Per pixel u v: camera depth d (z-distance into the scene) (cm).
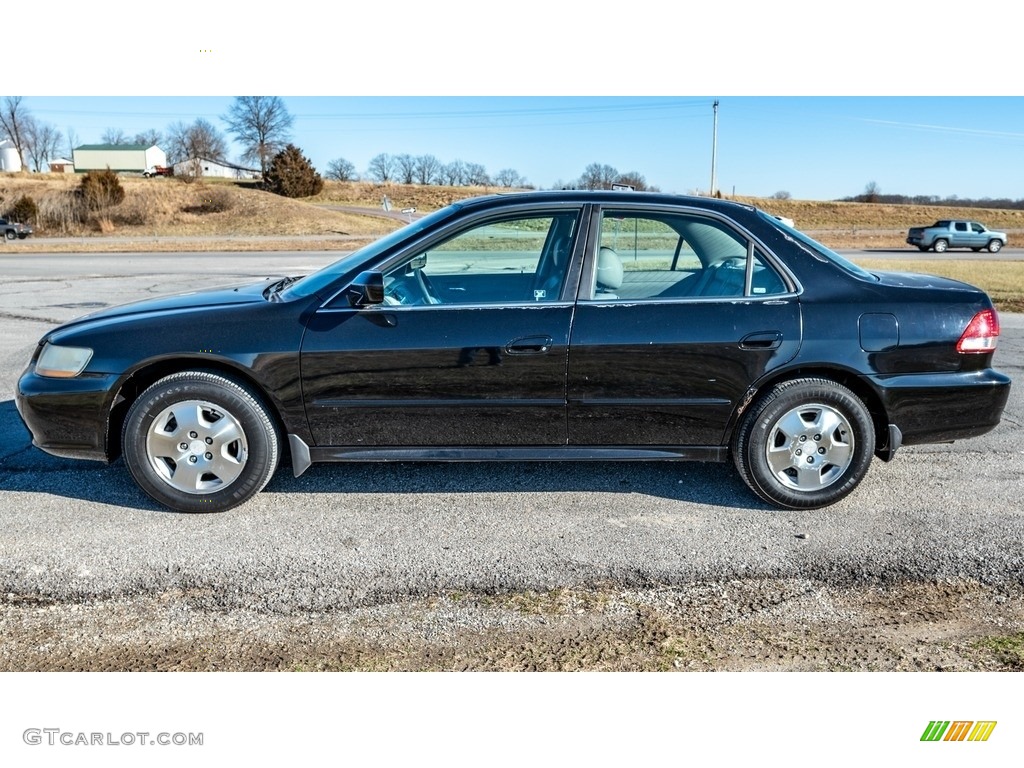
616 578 329
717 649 282
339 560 343
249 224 5112
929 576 332
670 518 389
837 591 321
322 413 381
